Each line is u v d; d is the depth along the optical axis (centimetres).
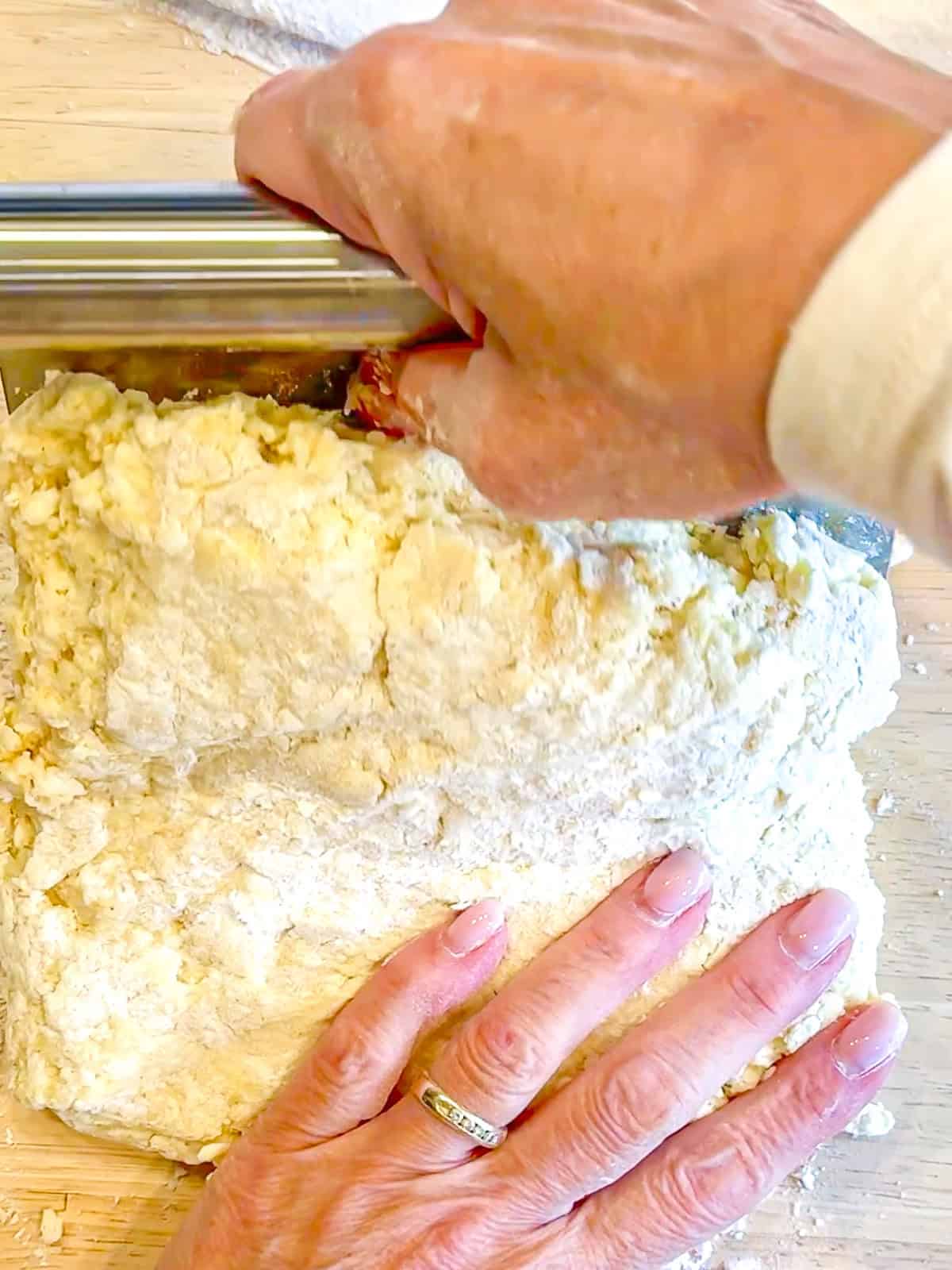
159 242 26
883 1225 35
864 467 21
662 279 22
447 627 28
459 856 31
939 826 35
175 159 37
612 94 22
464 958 31
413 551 28
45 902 31
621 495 24
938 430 20
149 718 29
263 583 28
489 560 28
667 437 23
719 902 32
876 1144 35
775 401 21
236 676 28
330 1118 31
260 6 37
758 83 22
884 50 24
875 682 31
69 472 28
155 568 28
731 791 30
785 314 21
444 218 23
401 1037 31
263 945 31
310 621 28
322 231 26
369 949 32
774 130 21
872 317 20
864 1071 32
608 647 28
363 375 28
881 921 34
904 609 35
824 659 30
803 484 22
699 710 29
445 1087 31
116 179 37
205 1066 33
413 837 31
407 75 23
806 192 21
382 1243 31
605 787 30
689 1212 32
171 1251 32
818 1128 32
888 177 21
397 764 29
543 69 23
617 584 28
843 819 32
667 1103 31
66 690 29
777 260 21
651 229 22
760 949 31
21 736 30
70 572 29
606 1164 31
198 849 30
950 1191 35
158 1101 33
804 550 30
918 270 20
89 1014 31
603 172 22
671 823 31
